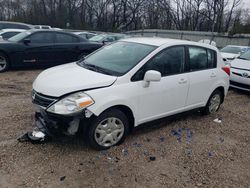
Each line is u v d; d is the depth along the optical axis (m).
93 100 3.59
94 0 50.84
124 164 3.66
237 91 8.38
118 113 3.90
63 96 3.56
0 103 5.57
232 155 4.18
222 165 3.87
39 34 9.13
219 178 3.56
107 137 3.91
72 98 3.52
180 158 3.94
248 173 3.74
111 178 3.35
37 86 3.88
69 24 47.12
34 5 48.19
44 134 3.92
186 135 4.71
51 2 48.81
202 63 5.23
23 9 49.09
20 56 8.73
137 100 4.05
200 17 50.69
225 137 4.80
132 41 4.86
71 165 3.54
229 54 13.52
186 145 4.34
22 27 14.89
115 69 4.13
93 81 3.74
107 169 3.52
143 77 4.11
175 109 4.76
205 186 3.37
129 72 4.00
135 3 50.78
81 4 50.34
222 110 6.28
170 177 3.48
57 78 3.87
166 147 4.21
